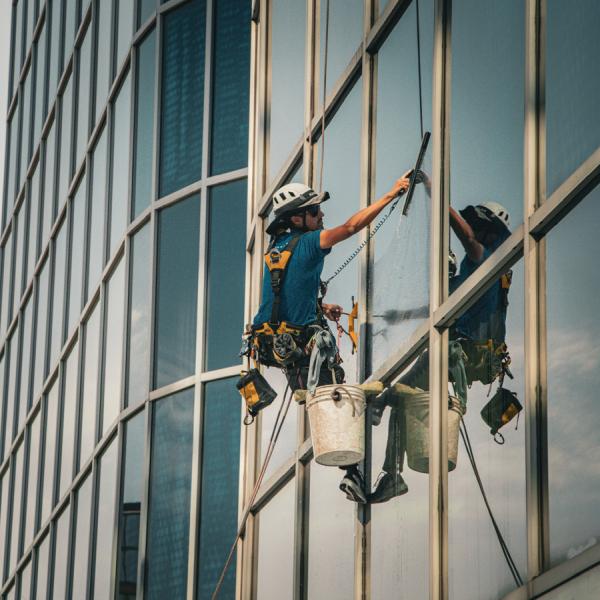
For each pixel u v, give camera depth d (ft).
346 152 38.73
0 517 97.86
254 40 55.52
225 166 63.52
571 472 23.25
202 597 57.88
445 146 30.99
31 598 82.17
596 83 23.97
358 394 31.30
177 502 60.29
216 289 62.08
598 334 22.97
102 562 66.08
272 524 44.21
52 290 86.94
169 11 68.74
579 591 22.24
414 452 30.53
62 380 81.20
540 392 24.79
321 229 34.24
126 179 70.44
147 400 63.21
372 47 37.04
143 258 66.80
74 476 74.08
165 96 67.56
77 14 87.15
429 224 31.09
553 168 25.34
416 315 31.53
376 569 32.35
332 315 35.14
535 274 25.44
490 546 26.09
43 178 93.91
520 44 27.37
